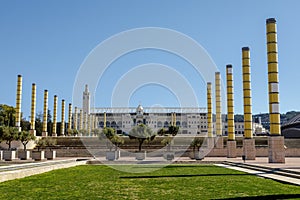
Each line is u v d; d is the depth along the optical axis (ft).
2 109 266.57
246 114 142.72
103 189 54.08
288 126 293.84
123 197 46.32
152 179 68.44
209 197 45.73
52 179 67.77
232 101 162.30
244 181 63.98
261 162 115.34
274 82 117.60
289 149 163.02
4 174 64.13
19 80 205.16
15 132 145.79
